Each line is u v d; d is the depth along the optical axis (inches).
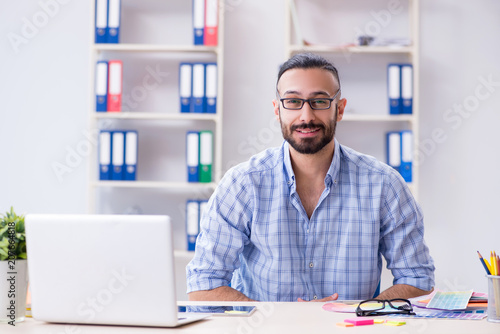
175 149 132.5
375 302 61.5
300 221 73.5
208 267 71.4
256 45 131.7
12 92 132.9
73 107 133.0
